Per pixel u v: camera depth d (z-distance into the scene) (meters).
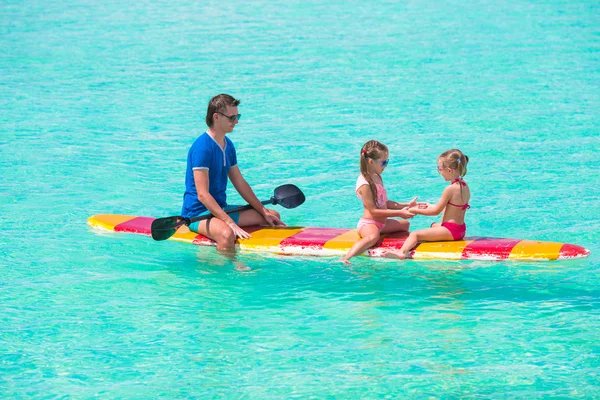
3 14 32.81
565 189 12.05
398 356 7.11
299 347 7.32
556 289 8.49
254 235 10.03
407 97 18.36
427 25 28.09
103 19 31.05
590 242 9.88
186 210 10.31
